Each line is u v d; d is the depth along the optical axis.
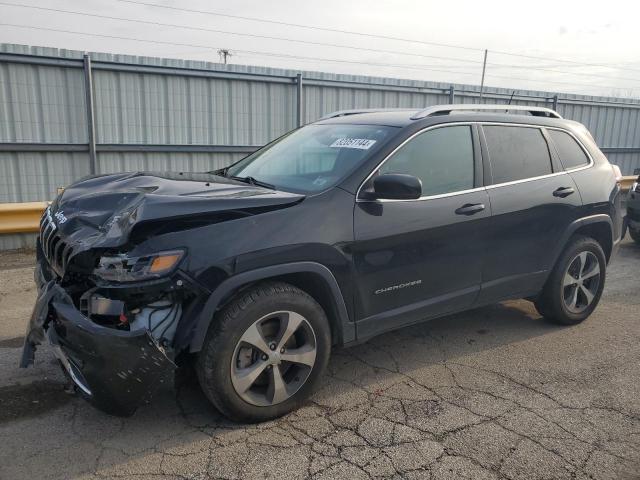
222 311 3.01
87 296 2.87
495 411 3.41
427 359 4.17
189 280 2.83
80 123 9.10
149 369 2.76
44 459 2.84
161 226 2.86
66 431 3.10
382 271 3.55
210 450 2.95
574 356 4.27
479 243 4.03
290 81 10.89
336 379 3.81
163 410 3.34
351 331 3.51
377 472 2.79
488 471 2.81
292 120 11.14
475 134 4.16
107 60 9.11
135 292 2.76
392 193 3.33
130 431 3.12
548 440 3.10
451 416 3.34
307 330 3.27
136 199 3.20
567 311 4.82
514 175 4.31
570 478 2.78
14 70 8.45
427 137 3.88
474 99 13.15
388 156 3.65
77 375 2.93
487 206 4.04
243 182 3.93
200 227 2.94
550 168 4.60
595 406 3.50
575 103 14.74
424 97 12.52
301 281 3.38
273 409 3.22
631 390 3.73
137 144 9.66
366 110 4.82
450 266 3.90
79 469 2.77
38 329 2.96
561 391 3.69
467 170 4.04
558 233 4.55
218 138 10.45
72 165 9.11
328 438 3.08
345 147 3.84
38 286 3.40
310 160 3.94
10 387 3.55
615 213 5.06
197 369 3.03
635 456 2.97
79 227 3.14
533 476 2.79
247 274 2.98
